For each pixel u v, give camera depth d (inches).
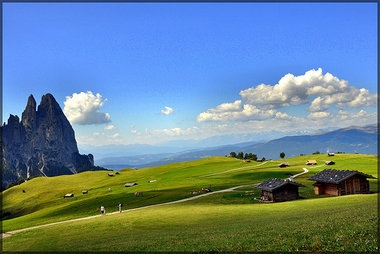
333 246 971.3
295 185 3348.9
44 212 4886.8
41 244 1902.1
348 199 2642.7
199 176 7130.9
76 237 1977.1
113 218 2716.5
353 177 3444.9
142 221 2358.5
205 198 3745.1
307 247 995.9
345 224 1213.1
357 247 935.0
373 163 6510.8
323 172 3782.0
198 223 2063.2
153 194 4889.3
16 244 2059.5
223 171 7691.9
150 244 1403.8
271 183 3440.0
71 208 4731.8
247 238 1240.2
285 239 1120.2
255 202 3265.3
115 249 1401.3
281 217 1909.4
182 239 1435.8
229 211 2544.3
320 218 1524.4
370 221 1195.9
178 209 2965.1
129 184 7214.6
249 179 5698.8
